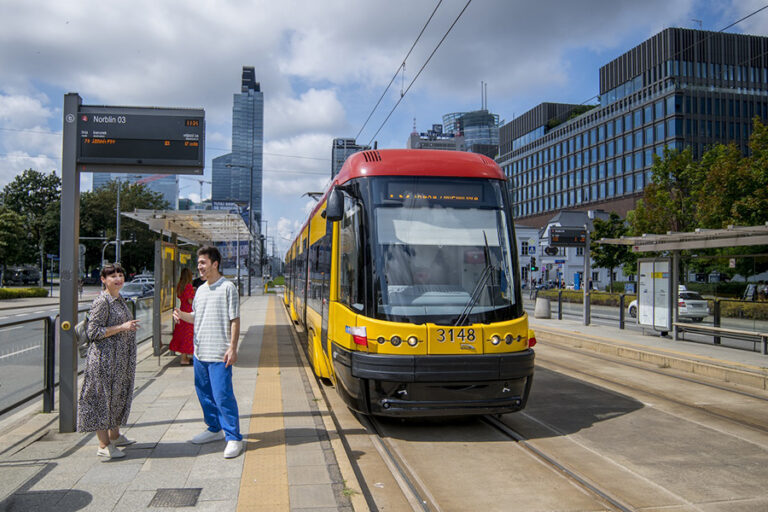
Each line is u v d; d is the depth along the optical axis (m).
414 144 151.25
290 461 4.93
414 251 6.34
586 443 6.11
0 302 34.19
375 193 6.55
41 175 66.81
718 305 13.90
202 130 6.41
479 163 7.01
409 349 5.88
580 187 68.44
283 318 21.80
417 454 5.70
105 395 4.80
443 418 7.10
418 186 6.66
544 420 7.06
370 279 6.20
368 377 5.89
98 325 4.78
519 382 6.12
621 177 61.16
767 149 22.78
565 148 71.69
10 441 5.53
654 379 9.80
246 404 7.12
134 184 65.56
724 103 55.00
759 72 58.12
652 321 14.88
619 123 61.53
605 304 20.03
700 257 15.09
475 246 6.50
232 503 4.04
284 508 3.96
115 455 4.95
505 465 5.38
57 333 8.02
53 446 5.36
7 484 4.36
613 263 41.50
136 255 64.50
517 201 84.94
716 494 4.66
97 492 4.21
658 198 30.23
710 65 56.66
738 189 23.20
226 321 5.20
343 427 6.75
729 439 6.25
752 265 13.93
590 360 12.02
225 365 5.13
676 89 53.88
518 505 4.44
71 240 5.89
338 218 6.38
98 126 6.14
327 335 7.62
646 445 6.04
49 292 46.84
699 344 13.35
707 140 54.38
